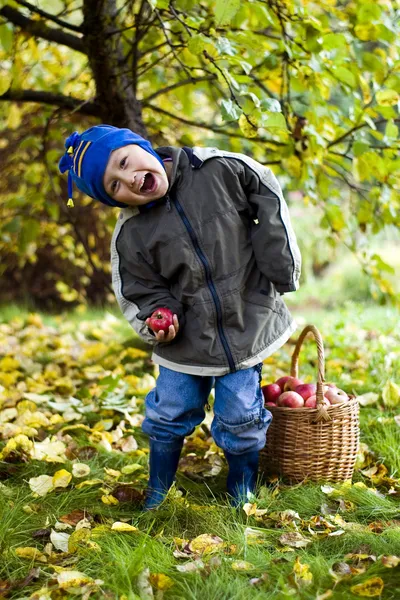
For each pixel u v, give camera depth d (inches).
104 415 152.0
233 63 131.9
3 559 93.3
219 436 111.1
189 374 110.0
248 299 109.2
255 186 109.2
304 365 187.2
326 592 80.8
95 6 157.6
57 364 203.2
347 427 116.6
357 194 171.6
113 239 111.4
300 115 167.0
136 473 124.0
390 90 139.3
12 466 124.5
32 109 236.5
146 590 82.7
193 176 107.4
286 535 95.5
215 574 85.1
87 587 82.9
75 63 238.7
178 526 103.0
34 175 213.5
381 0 145.0
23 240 205.8
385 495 113.4
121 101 170.2
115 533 98.7
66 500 111.3
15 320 277.6
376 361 178.9
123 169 102.2
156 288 109.6
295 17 139.3
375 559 88.4
